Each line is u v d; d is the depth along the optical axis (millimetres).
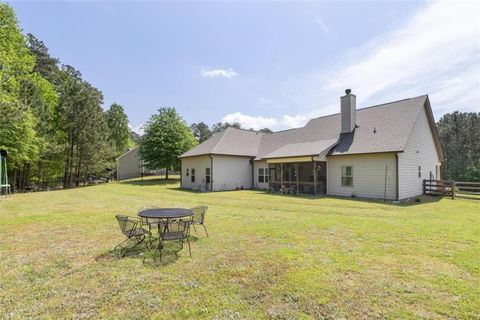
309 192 16234
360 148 14117
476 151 33594
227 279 3670
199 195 15555
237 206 10773
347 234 6090
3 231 6461
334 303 3004
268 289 3357
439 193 14555
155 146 27031
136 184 25156
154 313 2822
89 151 26438
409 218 8078
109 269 4066
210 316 2760
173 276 3789
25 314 2809
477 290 3297
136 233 5035
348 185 14609
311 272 3881
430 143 16578
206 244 5352
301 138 19016
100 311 2867
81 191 18172
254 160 20672
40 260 4461
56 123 25078
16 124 16609
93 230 6566
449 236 5891
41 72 28500
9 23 17594
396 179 12656
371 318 2705
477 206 11070
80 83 25859
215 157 19359
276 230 6480
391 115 14953
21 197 14195
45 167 25391
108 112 44875
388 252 4793
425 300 3057
